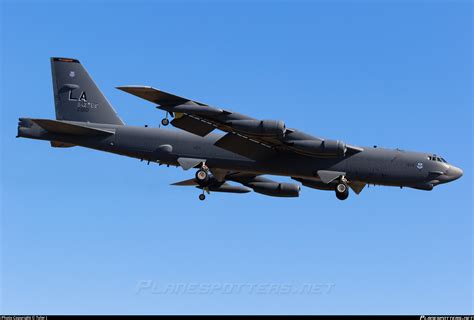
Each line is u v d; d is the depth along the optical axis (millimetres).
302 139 59594
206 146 62625
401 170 60312
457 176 60719
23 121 64938
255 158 61938
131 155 63969
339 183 60781
